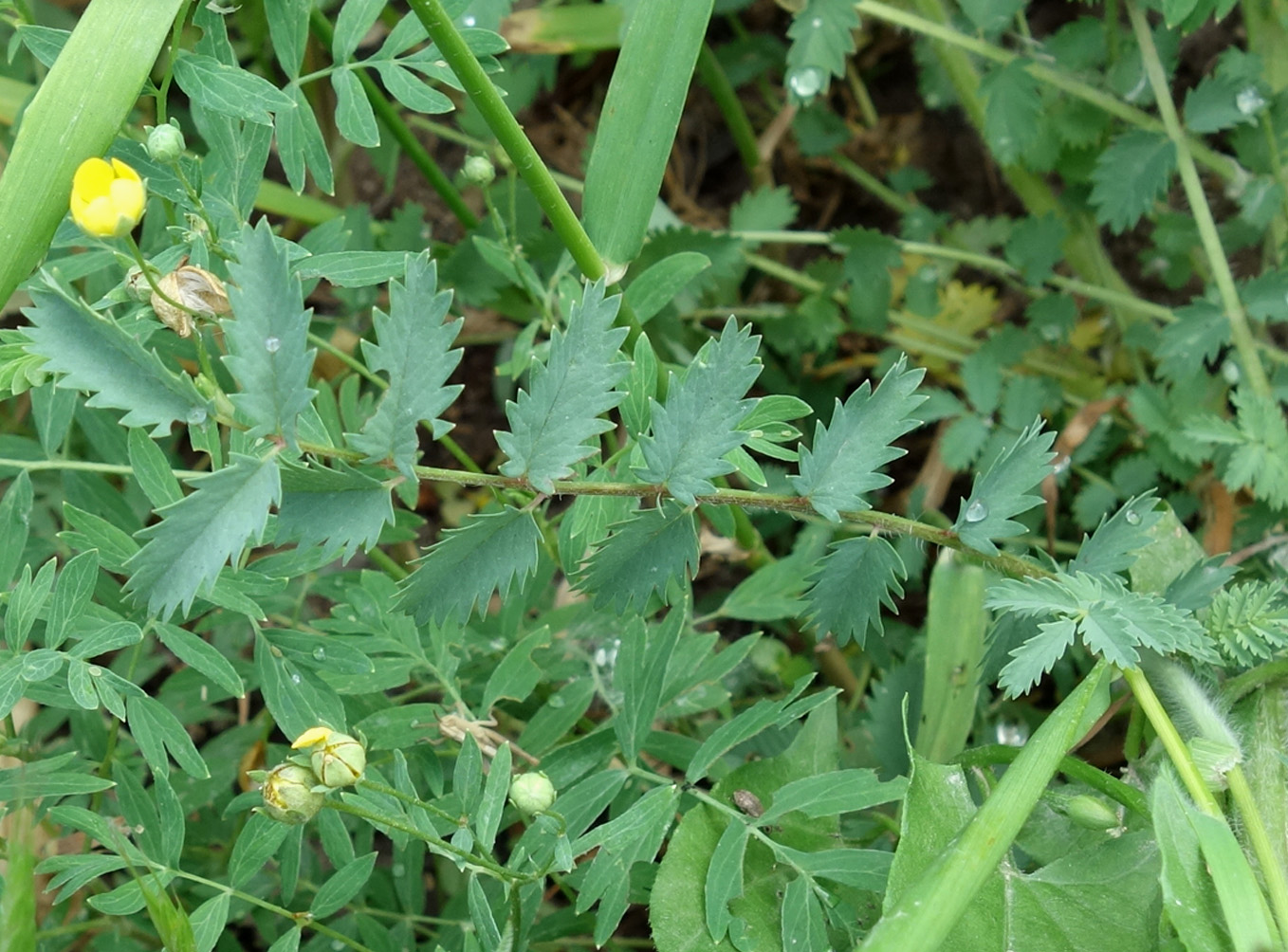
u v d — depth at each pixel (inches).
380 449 9.1
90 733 12.2
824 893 10.3
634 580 10.2
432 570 9.6
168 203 10.9
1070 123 14.2
